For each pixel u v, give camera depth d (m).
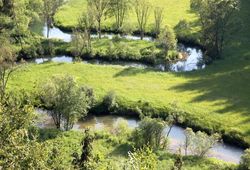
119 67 101.19
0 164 26.33
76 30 113.81
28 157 27.69
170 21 128.38
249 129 76.62
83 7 136.88
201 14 109.50
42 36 119.00
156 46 113.31
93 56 107.94
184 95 88.38
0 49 91.31
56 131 71.12
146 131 68.12
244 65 101.38
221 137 75.88
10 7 115.19
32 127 65.88
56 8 121.56
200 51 115.00
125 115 82.94
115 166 42.81
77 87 76.12
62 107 73.69
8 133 28.02
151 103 84.31
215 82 93.94
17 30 113.38
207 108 83.25
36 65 99.88
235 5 116.75
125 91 89.06
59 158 33.47
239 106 83.88
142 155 31.97
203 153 67.44
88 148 47.41
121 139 69.88
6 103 30.67
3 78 83.88
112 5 122.81
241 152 72.81
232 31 118.00
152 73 98.50
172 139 75.31
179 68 105.62
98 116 82.81
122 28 121.62
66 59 107.94
